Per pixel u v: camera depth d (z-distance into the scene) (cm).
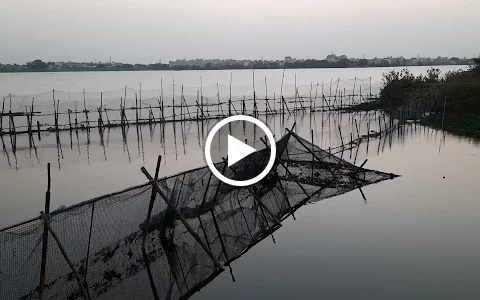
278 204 1227
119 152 2400
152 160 2141
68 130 3350
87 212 697
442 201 1250
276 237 1017
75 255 677
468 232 1005
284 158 1437
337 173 1495
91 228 701
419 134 2630
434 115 3316
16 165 2073
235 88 10569
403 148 2181
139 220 797
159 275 788
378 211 1178
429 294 725
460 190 1362
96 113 4675
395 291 740
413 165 1753
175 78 18925
